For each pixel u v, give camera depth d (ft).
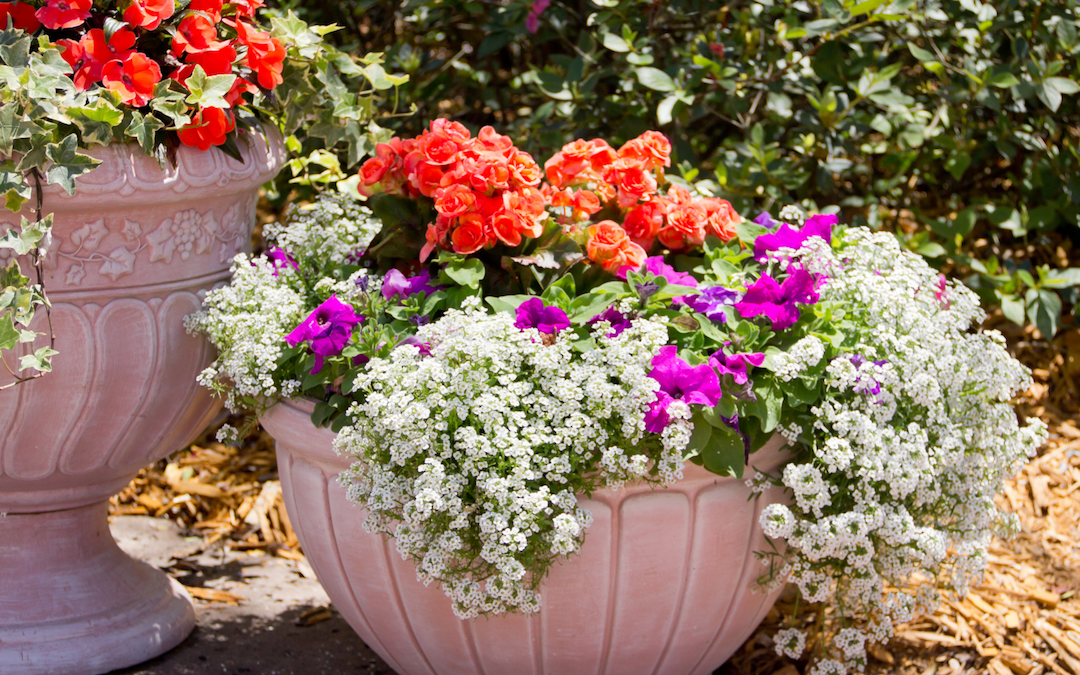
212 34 5.49
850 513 4.99
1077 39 8.70
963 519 5.76
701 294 5.45
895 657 6.63
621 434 4.91
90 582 6.61
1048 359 10.16
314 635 6.97
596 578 5.09
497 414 4.71
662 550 5.11
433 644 5.55
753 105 9.29
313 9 11.35
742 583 5.46
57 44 5.25
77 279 5.38
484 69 11.40
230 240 6.12
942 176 11.84
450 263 5.68
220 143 5.53
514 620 5.20
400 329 5.51
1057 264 11.04
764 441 5.10
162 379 5.88
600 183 6.05
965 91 9.03
